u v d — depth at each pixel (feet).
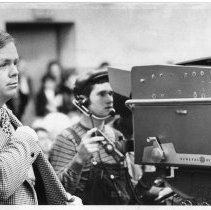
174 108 10.43
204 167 10.15
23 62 31.94
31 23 31.09
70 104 29.48
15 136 9.90
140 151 10.85
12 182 9.46
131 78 11.09
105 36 26.71
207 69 10.13
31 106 29.84
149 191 13.57
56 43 31.89
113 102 13.57
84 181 13.23
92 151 12.97
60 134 13.85
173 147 10.44
